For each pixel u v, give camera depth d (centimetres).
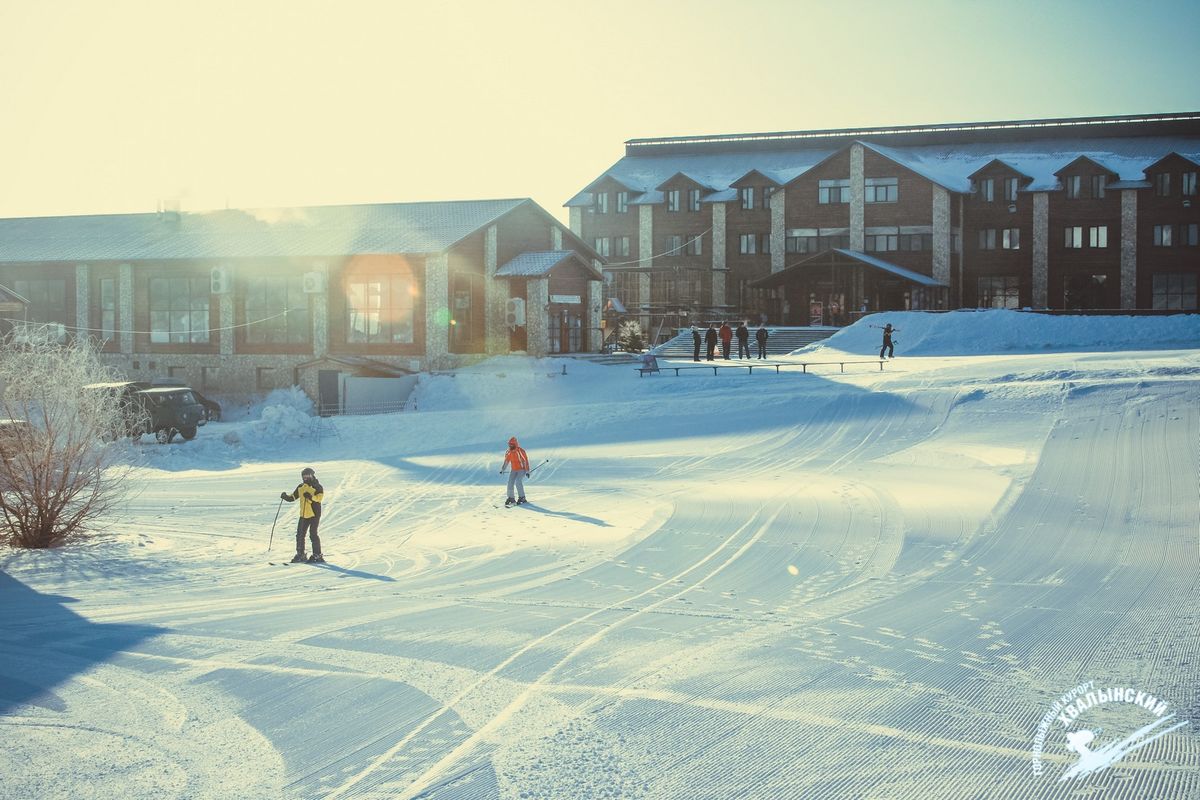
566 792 750
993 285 7275
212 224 5931
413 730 882
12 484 2006
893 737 850
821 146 8269
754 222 7594
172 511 2489
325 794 752
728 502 2292
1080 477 2308
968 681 998
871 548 1759
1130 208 6950
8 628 1278
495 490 2694
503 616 1315
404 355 5050
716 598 1416
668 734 862
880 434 3212
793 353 5538
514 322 5150
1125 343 5125
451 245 4956
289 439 3778
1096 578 1474
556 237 5819
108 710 946
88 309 5600
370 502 2581
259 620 1312
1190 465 2306
